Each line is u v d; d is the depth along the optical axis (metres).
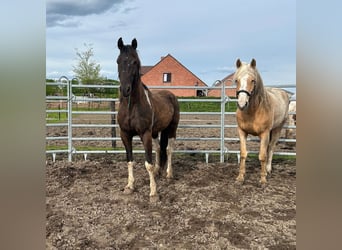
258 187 4.59
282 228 3.28
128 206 3.85
